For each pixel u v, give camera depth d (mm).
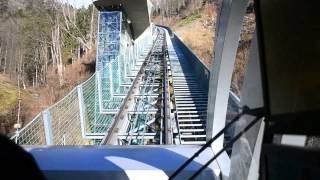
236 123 3750
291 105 2076
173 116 11180
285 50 2131
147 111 12438
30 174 1179
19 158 1184
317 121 1760
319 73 1774
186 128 10250
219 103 4617
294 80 2033
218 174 4465
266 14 2363
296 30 1988
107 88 13555
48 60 54344
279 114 2244
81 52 58312
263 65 2438
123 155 5035
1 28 54531
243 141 3422
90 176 4484
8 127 33812
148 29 40562
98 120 11539
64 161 4805
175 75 18016
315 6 1788
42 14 59750
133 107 13000
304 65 1918
